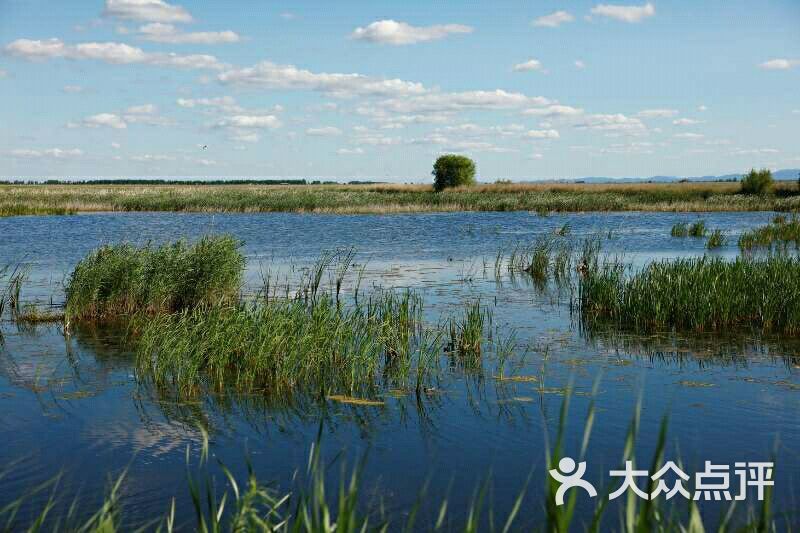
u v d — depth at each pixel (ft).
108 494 22.74
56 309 54.75
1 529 20.20
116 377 36.09
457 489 22.93
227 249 57.52
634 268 74.33
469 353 40.11
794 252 84.64
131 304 53.16
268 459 25.54
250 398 32.53
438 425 28.81
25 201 209.97
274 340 35.68
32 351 41.73
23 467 24.89
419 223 146.10
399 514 21.13
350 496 13.89
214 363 37.01
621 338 43.65
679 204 187.32
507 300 57.47
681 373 35.78
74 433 28.19
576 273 73.26
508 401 31.71
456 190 289.12
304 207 189.57
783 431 27.61
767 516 14.07
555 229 129.70
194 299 53.78
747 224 138.00
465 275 72.64
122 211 194.49
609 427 28.37
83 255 89.40
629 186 302.04
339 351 37.29
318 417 29.96
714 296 46.70
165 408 31.24
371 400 32.12
